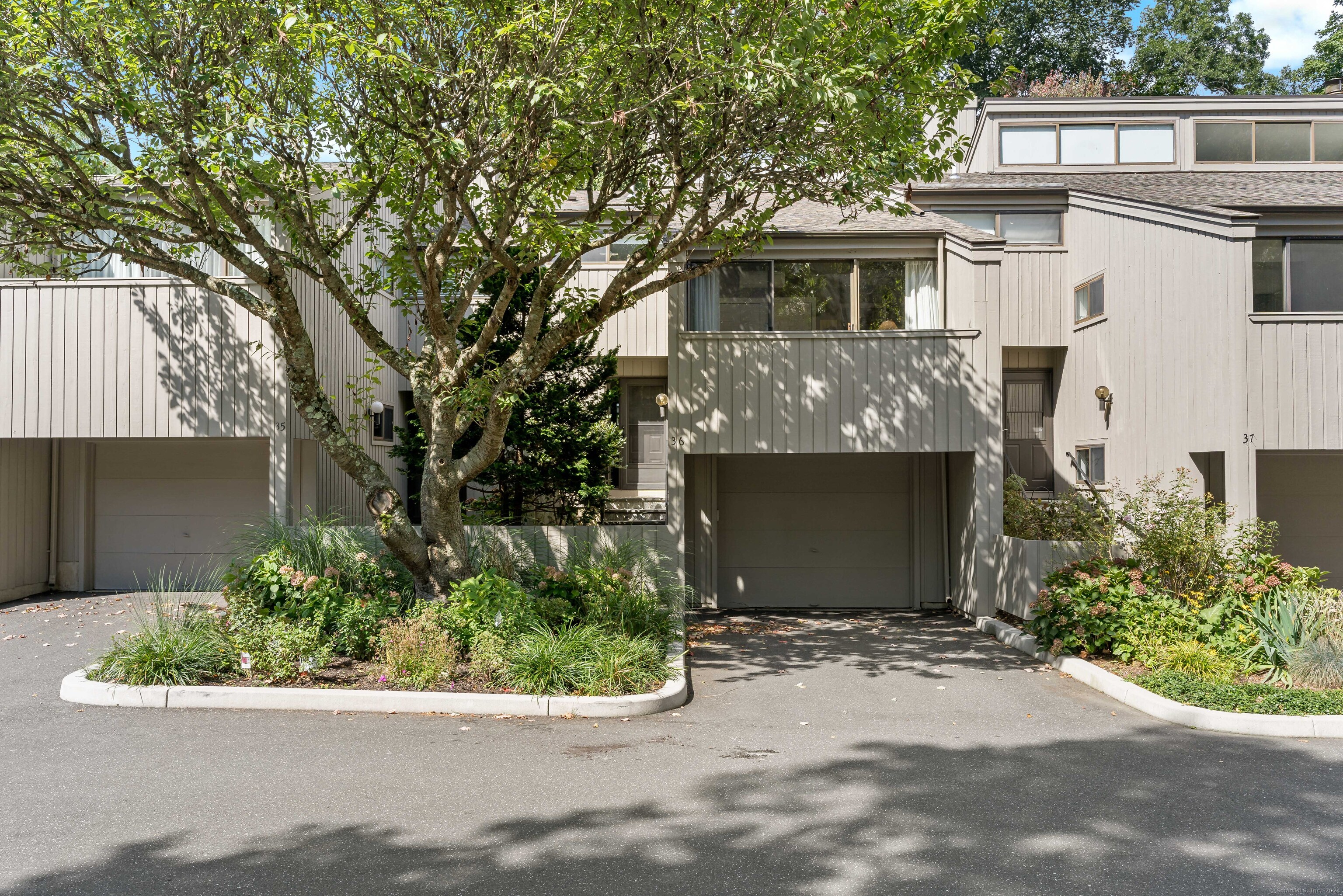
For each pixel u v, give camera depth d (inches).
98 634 422.6
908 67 369.7
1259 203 532.1
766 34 357.7
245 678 320.8
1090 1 1491.1
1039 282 654.5
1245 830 201.6
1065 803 218.2
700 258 543.5
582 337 501.4
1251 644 358.3
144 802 213.8
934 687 350.0
